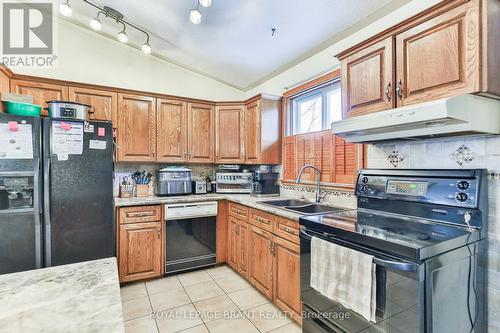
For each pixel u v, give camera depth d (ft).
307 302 5.33
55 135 6.91
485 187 4.39
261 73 10.64
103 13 8.46
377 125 4.62
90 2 8.18
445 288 3.77
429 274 3.53
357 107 5.69
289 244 6.36
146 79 10.82
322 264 4.79
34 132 6.69
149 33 9.38
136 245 8.51
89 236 7.29
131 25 8.97
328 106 8.41
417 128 4.56
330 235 4.74
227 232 9.95
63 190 6.99
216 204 9.81
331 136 7.72
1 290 2.77
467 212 4.35
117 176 10.18
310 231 5.25
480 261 4.35
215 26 8.07
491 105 4.14
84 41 9.83
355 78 5.72
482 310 4.41
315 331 5.16
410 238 3.89
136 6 7.97
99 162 7.43
